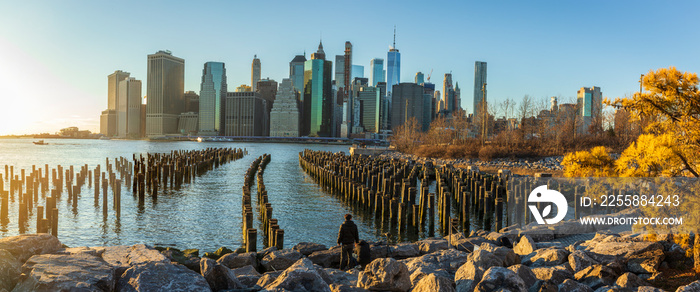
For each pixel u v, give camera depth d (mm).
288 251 15984
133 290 8031
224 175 67000
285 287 9273
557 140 75375
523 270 10508
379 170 56562
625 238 13359
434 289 8922
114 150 152625
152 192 44938
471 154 76438
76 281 7660
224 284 9570
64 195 43344
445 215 29953
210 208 36719
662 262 11430
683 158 10430
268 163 96500
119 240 25984
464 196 30391
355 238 14984
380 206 33969
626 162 11305
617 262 11375
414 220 29781
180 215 33531
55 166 77375
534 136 87875
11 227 29375
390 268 9820
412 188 32594
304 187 52156
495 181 42344
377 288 9742
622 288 9047
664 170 10633
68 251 9656
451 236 19047
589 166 12477
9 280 7785
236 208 36844
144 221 31219
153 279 8266
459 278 10469
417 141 127312
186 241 25938
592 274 10664
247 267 12836
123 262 10797
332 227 29781
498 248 12859
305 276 9500
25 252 8930
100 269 8438
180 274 8633
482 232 21125
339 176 46500
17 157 103375
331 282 10766
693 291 8680
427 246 17688
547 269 10938
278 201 41031
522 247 15367
